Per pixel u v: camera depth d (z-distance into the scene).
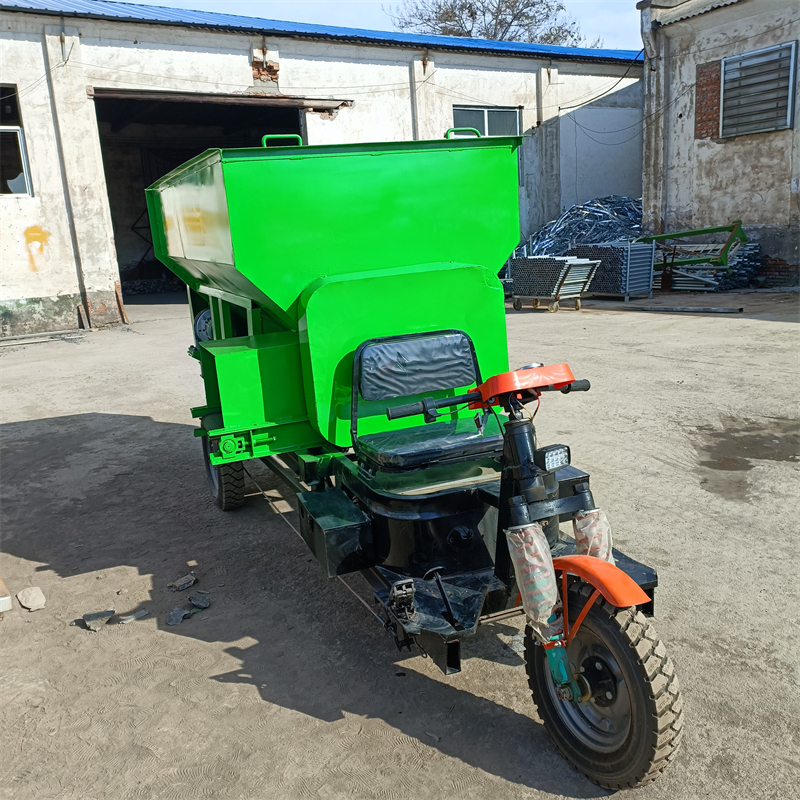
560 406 7.54
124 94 16.58
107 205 16.52
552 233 20.94
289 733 3.04
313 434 4.25
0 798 2.74
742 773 2.68
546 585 2.65
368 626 3.85
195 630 3.88
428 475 3.59
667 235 16.91
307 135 19.22
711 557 4.29
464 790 2.69
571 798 2.63
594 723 2.74
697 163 18.42
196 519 5.41
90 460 6.90
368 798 2.67
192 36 17.03
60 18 15.38
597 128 23.52
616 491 5.34
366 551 3.42
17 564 4.79
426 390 3.95
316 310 3.78
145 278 29.42
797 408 7.00
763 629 3.55
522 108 22.19
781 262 16.98
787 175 16.56
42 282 15.98
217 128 29.59
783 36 16.06
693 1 17.73
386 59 19.80
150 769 2.87
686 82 18.27
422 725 3.05
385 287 3.89
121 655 3.67
